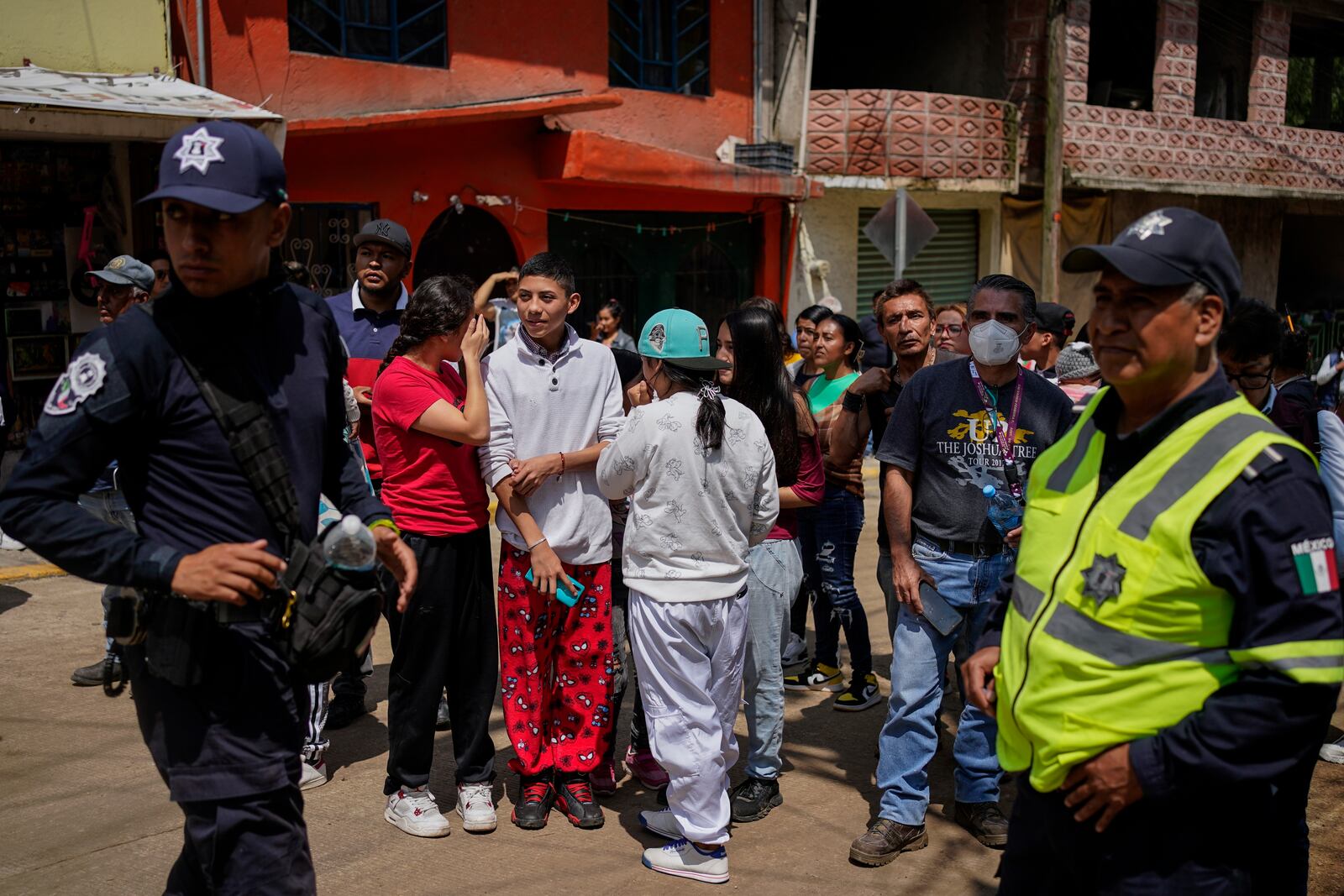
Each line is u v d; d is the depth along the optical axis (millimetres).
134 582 2260
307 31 10422
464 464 4125
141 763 4738
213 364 2426
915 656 4074
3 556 8055
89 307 9430
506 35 11852
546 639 4344
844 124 14516
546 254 4281
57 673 5816
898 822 4066
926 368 4195
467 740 4246
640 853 4090
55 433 2299
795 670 6215
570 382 4277
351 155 10602
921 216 10453
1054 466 2488
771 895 3799
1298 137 19219
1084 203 17734
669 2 13492
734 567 3928
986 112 15375
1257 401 4535
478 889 3791
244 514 2445
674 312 3932
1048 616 2330
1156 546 2172
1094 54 18906
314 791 4543
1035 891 2463
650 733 3916
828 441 5434
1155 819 2232
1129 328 2240
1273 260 20641
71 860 3922
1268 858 2336
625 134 13055
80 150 9250
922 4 17484
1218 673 2152
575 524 4250
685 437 3820
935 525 4090
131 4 9172
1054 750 2275
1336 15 19828
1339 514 4555
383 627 6609
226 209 2287
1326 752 4984
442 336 4055
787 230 14500
